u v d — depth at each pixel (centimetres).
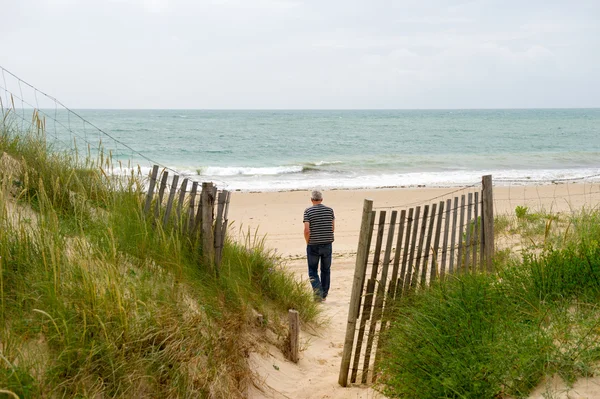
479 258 607
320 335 639
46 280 372
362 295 486
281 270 689
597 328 383
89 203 544
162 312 405
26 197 523
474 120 11238
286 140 5203
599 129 7481
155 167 574
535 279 484
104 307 364
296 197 1880
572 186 2202
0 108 608
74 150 636
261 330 534
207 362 411
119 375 340
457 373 367
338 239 1282
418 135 6119
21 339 326
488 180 600
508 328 410
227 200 561
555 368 350
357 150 4206
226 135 5841
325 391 468
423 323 441
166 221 565
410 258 509
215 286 520
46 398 307
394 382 413
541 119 12006
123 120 9525
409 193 2020
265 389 455
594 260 493
